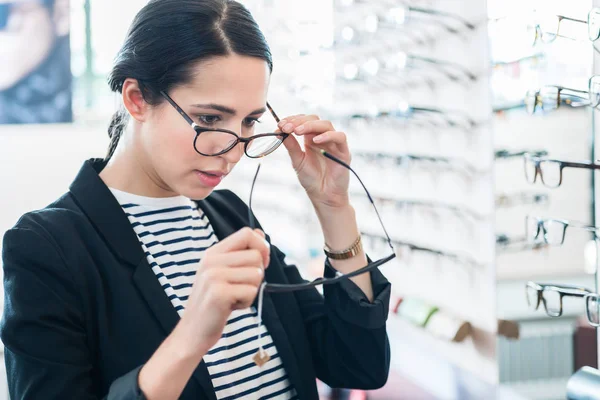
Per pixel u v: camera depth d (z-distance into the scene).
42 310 0.94
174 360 0.84
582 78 1.36
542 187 1.53
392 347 2.28
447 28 1.86
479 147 1.77
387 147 2.28
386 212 2.29
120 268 1.04
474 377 1.81
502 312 1.69
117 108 1.16
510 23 1.58
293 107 2.88
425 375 2.07
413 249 2.10
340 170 1.18
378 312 1.17
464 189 1.85
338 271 1.20
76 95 3.26
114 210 1.07
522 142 1.57
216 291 0.82
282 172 3.09
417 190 2.10
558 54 1.42
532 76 1.52
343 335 1.19
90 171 1.09
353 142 2.50
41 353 0.92
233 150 1.00
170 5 1.00
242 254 0.84
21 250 0.96
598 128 1.37
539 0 1.46
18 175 3.19
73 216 1.04
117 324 1.02
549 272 1.50
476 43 1.75
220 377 1.08
